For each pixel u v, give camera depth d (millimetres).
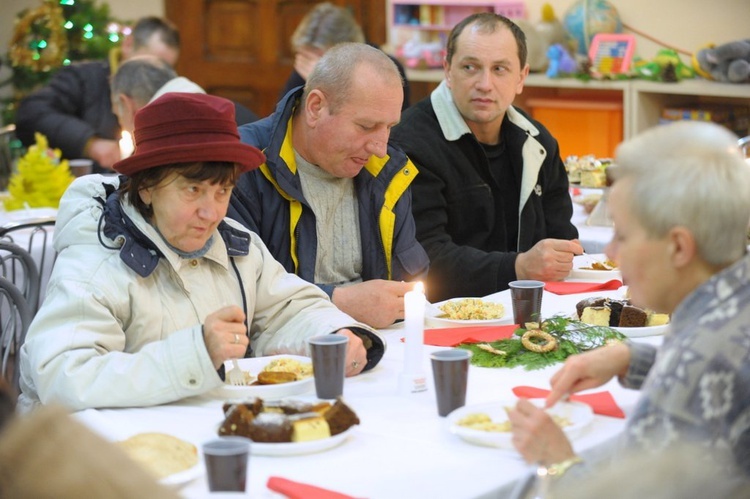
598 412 2234
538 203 4480
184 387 2326
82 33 8242
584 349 2680
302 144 3355
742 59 7184
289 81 5906
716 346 1722
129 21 8875
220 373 2377
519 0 8109
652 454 1165
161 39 6719
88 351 2395
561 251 3707
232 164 2549
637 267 1867
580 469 1828
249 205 3336
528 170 4383
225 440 1808
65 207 2650
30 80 8656
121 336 2512
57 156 5676
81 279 2506
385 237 3482
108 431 2180
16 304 3482
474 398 2385
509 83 4215
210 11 9391
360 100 3203
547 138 4508
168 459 1930
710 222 1796
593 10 7711
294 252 3373
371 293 3086
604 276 3732
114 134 7000
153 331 2580
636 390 2281
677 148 1830
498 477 1913
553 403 2195
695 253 1819
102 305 2498
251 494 1854
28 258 4000
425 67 8305
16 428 887
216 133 2533
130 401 2328
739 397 1695
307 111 3291
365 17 8977
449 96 4285
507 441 2029
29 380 2498
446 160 4223
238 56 9406
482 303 3211
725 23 7547
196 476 1904
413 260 3537
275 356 2680
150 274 2570
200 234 2580
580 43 7777
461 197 4273
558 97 8125
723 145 1832
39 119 6801
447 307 3170
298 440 2051
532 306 2920
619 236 1902
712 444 1695
